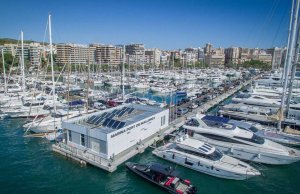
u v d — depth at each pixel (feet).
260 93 205.67
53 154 106.93
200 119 112.98
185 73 440.86
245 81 361.10
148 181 82.94
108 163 90.22
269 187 82.84
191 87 285.23
